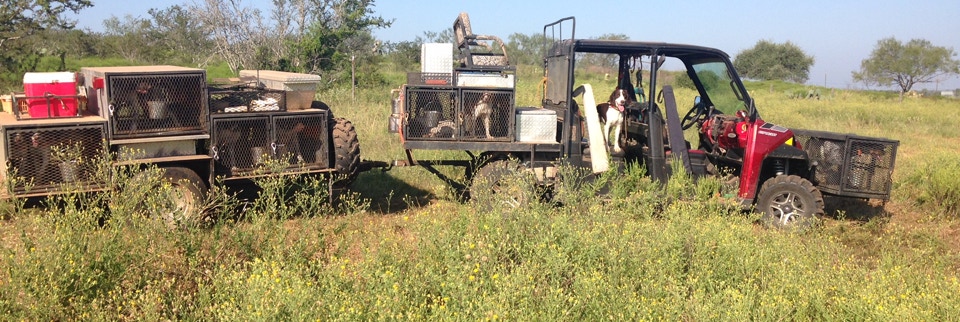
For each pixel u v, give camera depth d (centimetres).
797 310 455
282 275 443
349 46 2817
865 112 2055
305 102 709
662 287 470
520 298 427
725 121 770
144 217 500
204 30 2728
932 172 913
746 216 743
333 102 1630
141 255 470
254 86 790
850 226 766
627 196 714
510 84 729
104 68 677
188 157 650
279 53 2325
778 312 443
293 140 695
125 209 506
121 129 627
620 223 588
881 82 5800
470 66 780
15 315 405
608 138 778
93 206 528
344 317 386
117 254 457
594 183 726
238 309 416
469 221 561
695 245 542
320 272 479
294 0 2347
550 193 749
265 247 518
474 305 416
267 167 672
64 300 425
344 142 709
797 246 586
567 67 737
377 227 664
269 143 683
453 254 475
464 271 446
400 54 3438
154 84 634
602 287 446
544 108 823
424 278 472
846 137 764
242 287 432
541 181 739
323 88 2139
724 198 720
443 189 810
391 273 440
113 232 460
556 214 605
